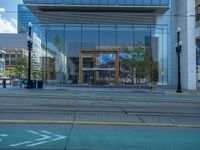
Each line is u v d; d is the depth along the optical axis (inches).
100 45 1979.6
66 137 333.1
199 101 837.2
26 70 2696.9
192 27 1871.3
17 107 585.3
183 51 1926.7
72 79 1966.0
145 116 502.0
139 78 1887.3
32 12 2005.4
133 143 315.6
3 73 4035.4
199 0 1886.1
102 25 1994.3
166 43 2014.0
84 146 299.0
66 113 517.7
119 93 1238.3
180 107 666.2
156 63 1991.9
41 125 396.2
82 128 383.9
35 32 1994.3
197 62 1876.2
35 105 631.2
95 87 1749.5
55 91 1244.5
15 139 319.9
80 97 883.4
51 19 1987.0
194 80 1856.5
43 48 1978.3
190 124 434.3
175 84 1994.3
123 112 549.0
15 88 1473.9
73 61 1969.7
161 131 381.4
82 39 1982.0
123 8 1978.3
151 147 301.4
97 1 1956.2
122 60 1920.5
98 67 1929.1
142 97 966.4
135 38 1995.6
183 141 330.6
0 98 784.3
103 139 329.1
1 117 453.4
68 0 1952.5
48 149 284.7
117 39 1989.4
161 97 1003.9
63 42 1978.3
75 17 1990.7
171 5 2026.3
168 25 2022.6
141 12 2028.8
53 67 1968.5
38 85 1550.2
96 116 487.5
